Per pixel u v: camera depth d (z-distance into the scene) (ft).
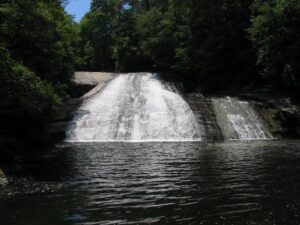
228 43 154.81
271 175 53.78
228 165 62.34
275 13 124.06
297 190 45.19
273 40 125.49
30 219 35.60
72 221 34.99
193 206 39.19
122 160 68.95
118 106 123.24
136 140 109.09
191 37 160.25
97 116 117.08
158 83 150.71
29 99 76.28
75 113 117.60
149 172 57.16
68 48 124.36
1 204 40.40
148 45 171.42
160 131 112.57
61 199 42.37
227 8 157.89
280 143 95.61
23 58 100.32
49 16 103.30
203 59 156.97
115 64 238.27
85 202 41.09
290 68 124.98
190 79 163.53
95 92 134.31
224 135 111.45
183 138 110.42
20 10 76.23
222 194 43.73
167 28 168.35
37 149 86.63
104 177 53.98
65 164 65.62
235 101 123.75
